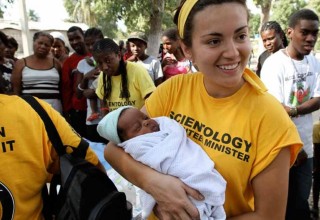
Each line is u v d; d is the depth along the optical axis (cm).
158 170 118
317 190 313
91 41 399
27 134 114
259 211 110
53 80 377
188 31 113
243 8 103
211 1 102
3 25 1955
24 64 365
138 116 140
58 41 541
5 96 118
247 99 113
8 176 109
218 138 115
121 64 295
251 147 109
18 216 113
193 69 389
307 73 253
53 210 133
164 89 141
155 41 1260
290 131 106
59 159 127
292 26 249
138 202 206
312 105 246
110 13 1273
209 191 108
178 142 120
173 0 1371
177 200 110
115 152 137
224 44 103
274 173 106
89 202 118
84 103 397
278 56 256
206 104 123
